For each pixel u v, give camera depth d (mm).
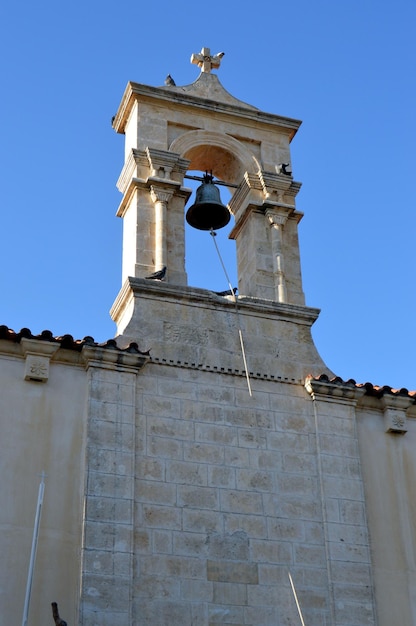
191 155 24844
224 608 18531
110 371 20188
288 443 20766
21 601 17453
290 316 22594
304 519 19938
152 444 19734
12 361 19750
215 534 19188
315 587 19266
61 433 19281
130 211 23750
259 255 23625
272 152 25266
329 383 21578
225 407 20734
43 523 18281
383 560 20141
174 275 22625
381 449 21547
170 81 25516
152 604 18141
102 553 18188
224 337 21703
